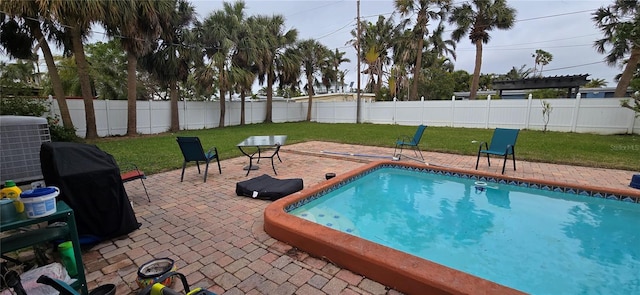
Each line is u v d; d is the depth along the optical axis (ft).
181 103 45.37
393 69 65.92
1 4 21.85
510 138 17.35
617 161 18.89
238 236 8.77
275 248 8.00
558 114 36.99
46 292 5.32
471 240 9.81
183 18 38.11
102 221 8.11
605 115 34.12
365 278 6.59
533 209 12.44
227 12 43.96
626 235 10.02
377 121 54.85
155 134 38.40
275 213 9.26
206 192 13.24
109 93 58.13
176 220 10.00
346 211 12.46
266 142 17.15
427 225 11.04
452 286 5.44
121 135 36.91
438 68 80.12
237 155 22.35
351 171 15.74
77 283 5.76
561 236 9.96
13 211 5.12
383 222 11.34
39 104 27.45
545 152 22.36
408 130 41.22
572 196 13.43
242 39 44.14
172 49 38.22
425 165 17.56
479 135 33.86
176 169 17.84
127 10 26.66
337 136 34.91
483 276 7.71
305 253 7.72
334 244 7.12
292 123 57.36
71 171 7.40
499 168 17.84
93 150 8.16
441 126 46.55
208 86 43.47
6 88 27.58
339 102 59.26
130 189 13.66
